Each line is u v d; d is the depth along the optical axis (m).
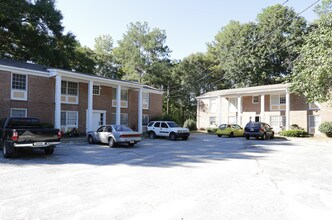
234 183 8.06
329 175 9.38
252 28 49.38
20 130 12.18
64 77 23.94
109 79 26.64
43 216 5.16
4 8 28.12
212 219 5.14
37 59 32.97
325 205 6.10
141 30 58.41
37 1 32.34
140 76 56.50
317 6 26.64
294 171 10.07
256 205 6.03
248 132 26.28
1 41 32.28
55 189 7.10
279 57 46.75
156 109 36.25
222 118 41.62
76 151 15.20
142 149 16.67
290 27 45.41
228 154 14.83
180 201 6.21
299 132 29.02
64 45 35.59
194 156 13.85
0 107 20.80
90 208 5.65
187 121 44.62
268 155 14.61
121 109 31.31
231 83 55.53
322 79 20.08
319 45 19.78
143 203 6.02
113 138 17.47
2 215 5.19
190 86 56.47
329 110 30.19
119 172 9.48
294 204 6.14
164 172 9.58
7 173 9.07
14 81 21.81
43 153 14.16
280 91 33.03
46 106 23.86
